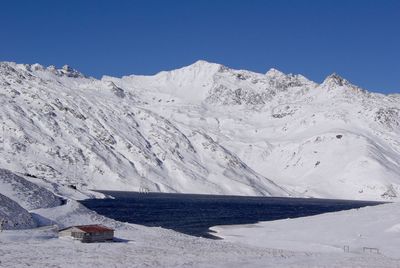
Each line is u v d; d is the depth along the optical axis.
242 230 114.38
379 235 95.19
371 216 113.31
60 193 186.50
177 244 83.19
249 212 194.25
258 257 70.25
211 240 94.31
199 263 61.09
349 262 65.56
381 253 80.38
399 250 82.69
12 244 71.31
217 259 65.81
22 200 102.56
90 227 82.69
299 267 60.00
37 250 67.12
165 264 59.22
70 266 54.69
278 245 91.25
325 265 62.19
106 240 82.75
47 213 100.50
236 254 73.38
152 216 157.38
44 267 53.28
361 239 91.94
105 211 166.12
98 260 60.28
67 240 80.19
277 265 61.31
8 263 54.41
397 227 98.50
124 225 106.38
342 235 96.44
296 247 88.56
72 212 105.88
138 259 62.62
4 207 89.19
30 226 89.25
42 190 112.94
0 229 81.44
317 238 96.12
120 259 61.91
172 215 164.00
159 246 79.38
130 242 82.94
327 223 111.50
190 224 134.88
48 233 83.56
